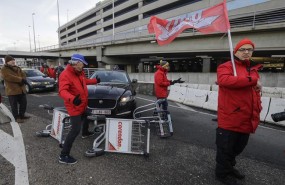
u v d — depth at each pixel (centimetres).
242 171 360
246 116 290
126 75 781
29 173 325
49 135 491
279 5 2383
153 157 400
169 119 534
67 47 5284
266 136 559
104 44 3875
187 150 439
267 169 370
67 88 334
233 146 312
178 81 630
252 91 290
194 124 650
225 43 2311
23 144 436
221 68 299
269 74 1855
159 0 4903
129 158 392
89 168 348
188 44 2664
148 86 1391
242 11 2808
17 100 597
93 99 549
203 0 3769
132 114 600
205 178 331
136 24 5769
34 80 1241
